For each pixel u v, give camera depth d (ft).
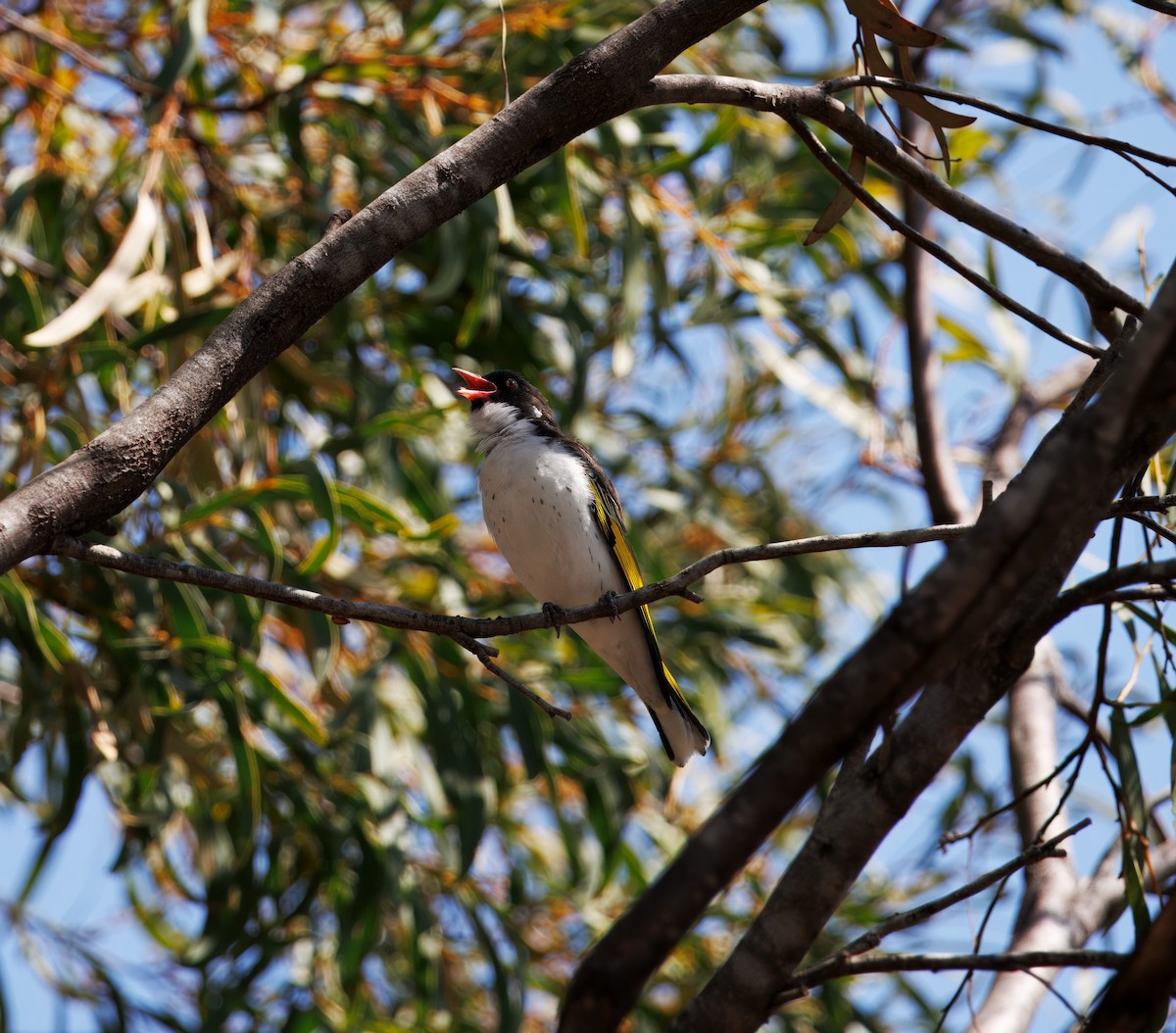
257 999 39.24
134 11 39.37
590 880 37.37
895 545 16.55
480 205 34.42
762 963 13.97
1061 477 9.68
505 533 29.40
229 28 37.45
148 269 34.55
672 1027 13.99
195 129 36.65
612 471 42.06
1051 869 22.76
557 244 40.83
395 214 15.43
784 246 40.68
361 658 39.27
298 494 29.96
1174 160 17.87
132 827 35.68
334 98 35.73
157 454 14.34
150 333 30.66
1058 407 38.65
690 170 40.57
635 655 27.45
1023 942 21.30
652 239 37.42
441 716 34.88
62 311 34.65
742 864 9.93
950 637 9.46
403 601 35.99
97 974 39.37
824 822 14.20
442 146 36.27
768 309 38.11
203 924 35.65
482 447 31.12
